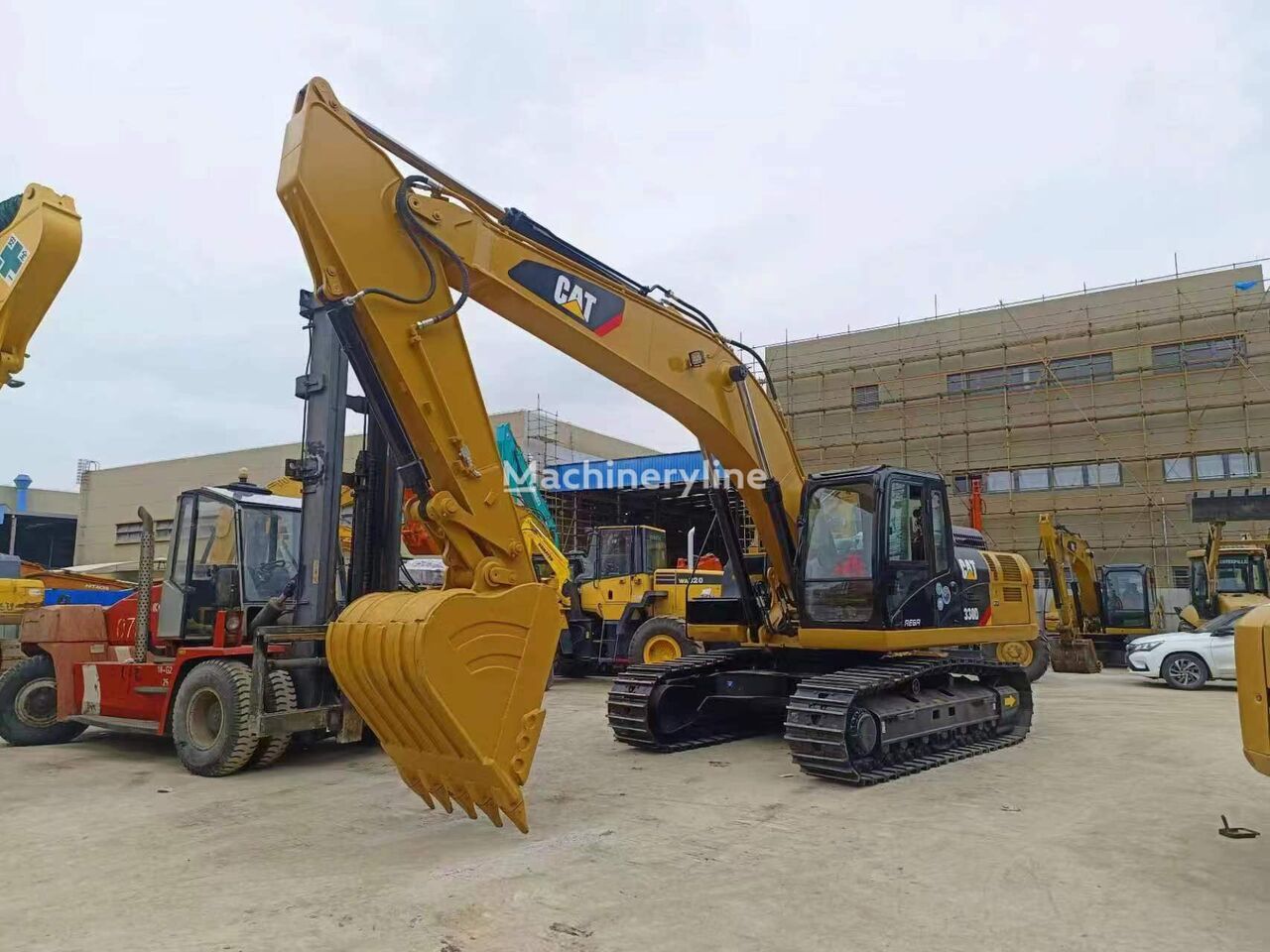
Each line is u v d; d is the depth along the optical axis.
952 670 8.79
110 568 26.22
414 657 4.69
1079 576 19.95
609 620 15.32
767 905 4.39
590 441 34.06
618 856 5.18
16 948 3.89
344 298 5.09
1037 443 25.97
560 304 6.28
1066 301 26.06
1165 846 5.43
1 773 7.84
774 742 9.27
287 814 6.20
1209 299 24.23
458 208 5.68
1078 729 10.25
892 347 28.41
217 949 3.85
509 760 5.04
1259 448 23.30
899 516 8.27
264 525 8.86
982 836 5.64
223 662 7.76
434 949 3.85
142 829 5.84
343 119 5.18
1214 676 14.77
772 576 9.04
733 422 7.85
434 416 5.34
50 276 5.32
